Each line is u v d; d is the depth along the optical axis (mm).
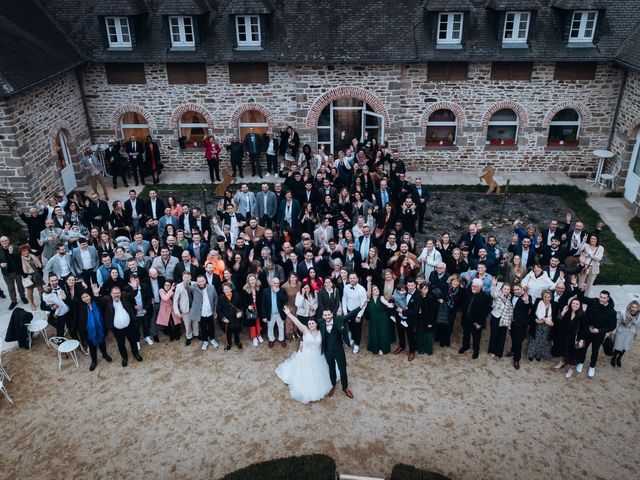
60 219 12484
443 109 18062
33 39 15734
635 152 16469
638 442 8273
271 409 8977
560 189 17281
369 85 17453
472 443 8297
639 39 15961
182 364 10016
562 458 8023
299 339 10570
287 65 17312
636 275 12641
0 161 14445
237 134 18484
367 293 9992
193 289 9914
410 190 14031
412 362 9977
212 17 17312
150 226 12383
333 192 13367
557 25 16859
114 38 17328
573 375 9602
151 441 8414
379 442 8344
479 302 9516
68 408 9055
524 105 17594
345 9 17281
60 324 10211
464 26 16562
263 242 11195
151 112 18156
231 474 7699
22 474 7895
